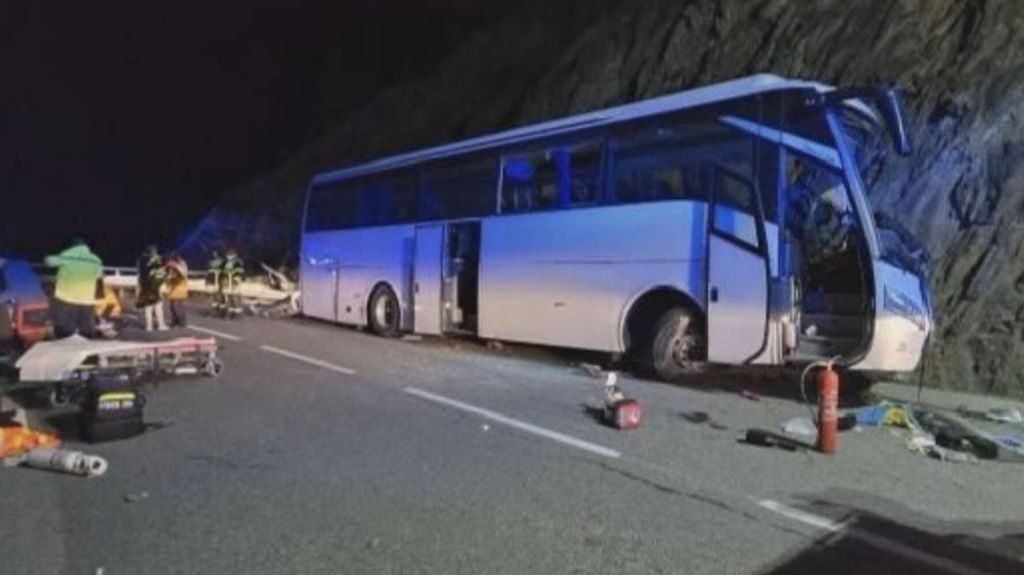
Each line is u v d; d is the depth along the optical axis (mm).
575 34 32031
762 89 11234
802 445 8312
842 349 10672
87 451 7785
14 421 8523
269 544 5496
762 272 10883
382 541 5566
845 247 10820
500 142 15203
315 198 21438
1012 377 12438
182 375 11906
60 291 12578
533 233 14156
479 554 5363
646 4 27516
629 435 8672
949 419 9562
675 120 12203
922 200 15141
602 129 13234
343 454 7766
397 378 12133
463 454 7809
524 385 11633
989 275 13578
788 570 5184
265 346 15758
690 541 5645
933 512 6434
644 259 12336
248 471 7168
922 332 10805
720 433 8844
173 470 7180
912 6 18453
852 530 5949
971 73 15945
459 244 16094
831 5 20984
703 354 11773
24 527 5785
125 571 5062
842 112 10914
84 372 9781
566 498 6531
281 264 35688
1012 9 16078
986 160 14516
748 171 11164
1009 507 6621
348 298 19438
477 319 15180
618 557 5340
